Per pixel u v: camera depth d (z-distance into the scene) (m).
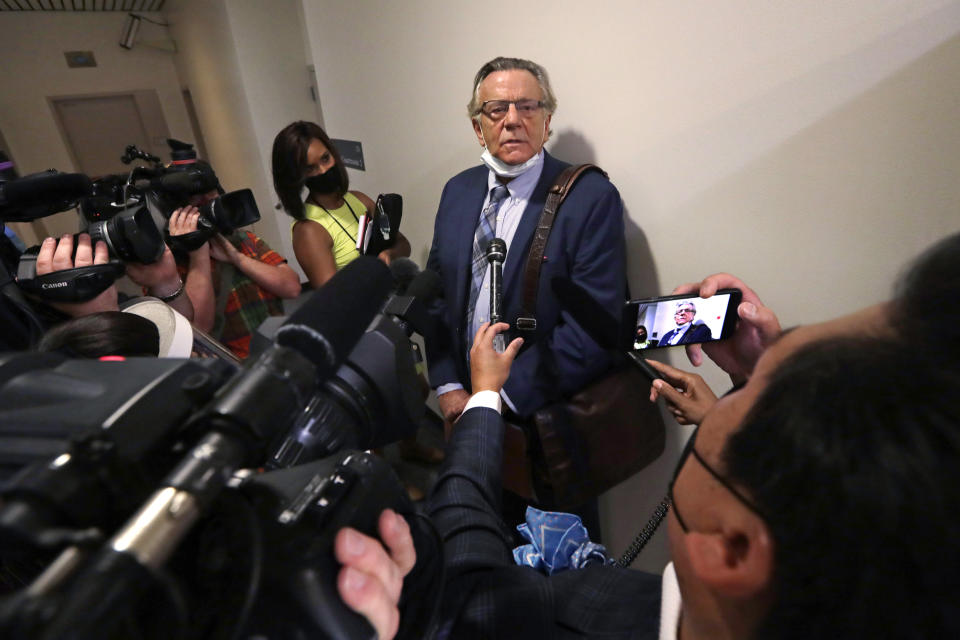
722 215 0.99
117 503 0.26
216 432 0.27
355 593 0.32
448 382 1.37
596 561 0.61
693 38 0.93
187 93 5.75
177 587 0.24
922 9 0.66
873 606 0.20
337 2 2.02
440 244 1.36
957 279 0.20
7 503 0.23
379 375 0.47
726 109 0.92
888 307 0.23
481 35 1.40
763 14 0.82
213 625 0.27
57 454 0.25
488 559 0.48
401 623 0.41
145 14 5.34
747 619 0.26
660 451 1.22
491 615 0.43
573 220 1.11
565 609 0.46
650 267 1.18
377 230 1.22
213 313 1.39
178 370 0.32
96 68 5.37
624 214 1.20
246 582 0.27
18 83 4.99
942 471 0.18
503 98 1.09
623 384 1.17
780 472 0.23
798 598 0.23
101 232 0.97
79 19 5.13
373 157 2.19
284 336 0.33
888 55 0.70
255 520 0.30
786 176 0.87
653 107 1.04
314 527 0.34
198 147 6.19
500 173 1.19
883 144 0.74
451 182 1.39
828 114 0.79
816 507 0.21
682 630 0.36
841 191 0.81
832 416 0.21
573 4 1.12
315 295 0.37
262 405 0.29
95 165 5.68
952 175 0.69
